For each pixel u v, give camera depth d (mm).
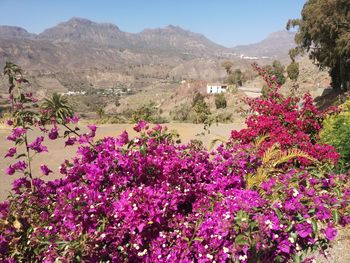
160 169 3105
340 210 2615
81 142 3379
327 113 7297
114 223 2715
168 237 2680
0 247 2834
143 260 2684
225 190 3242
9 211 3076
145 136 3422
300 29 30109
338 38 24641
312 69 63156
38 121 3518
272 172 3953
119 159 3055
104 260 2637
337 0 23516
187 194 3027
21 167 3549
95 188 2961
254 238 2338
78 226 2646
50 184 3416
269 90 7273
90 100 192875
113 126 14984
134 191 2715
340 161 5902
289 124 6438
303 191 2682
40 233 2787
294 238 2434
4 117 14680
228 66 105875
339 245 4055
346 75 28281
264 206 2551
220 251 2473
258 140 5844
